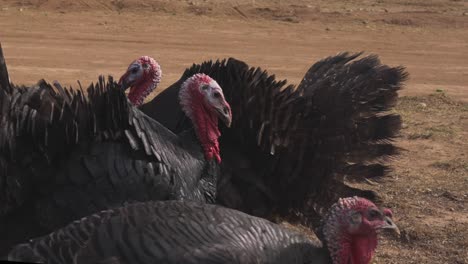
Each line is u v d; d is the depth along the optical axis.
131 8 61.41
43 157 14.15
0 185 13.85
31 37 51.41
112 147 14.58
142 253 11.96
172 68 44.09
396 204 22.17
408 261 18.69
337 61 19.25
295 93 18.00
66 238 12.15
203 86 16.48
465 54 52.84
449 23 62.12
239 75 17.56
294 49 51.50
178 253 12.05
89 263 11.83
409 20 62.12
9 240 14.15
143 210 12.59
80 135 14.45
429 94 39.94
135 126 14.79
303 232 19.61
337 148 17.91
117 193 14.45
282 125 17.38
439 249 19.38
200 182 16.14
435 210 21.97
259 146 17.34
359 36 56.88
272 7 63.88
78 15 58.88
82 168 14.27
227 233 12.55
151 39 52.62
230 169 17.38
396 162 26.48
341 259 13.61
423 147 28.77
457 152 28.28
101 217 12.46
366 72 18.48
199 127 16.38
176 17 60.22
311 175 17.78
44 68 42.50
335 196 18.03
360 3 70.12
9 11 58.72
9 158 13.90
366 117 18.19
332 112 17.80
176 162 15.43
